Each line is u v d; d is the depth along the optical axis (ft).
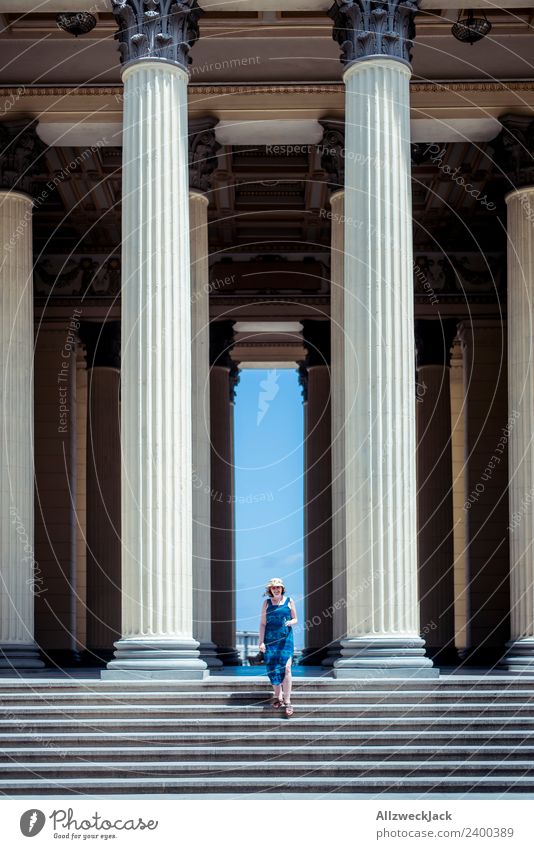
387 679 69.92
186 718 65.46
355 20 79.00
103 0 85.20
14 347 93.09
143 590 73.61
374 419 74.84
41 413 133.39
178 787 59.21
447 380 133.80
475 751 62.03
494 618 130.93
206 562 94.94
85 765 60.64
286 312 137.49
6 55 97.91
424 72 97.50
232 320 137.59
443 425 133.28
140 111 77.87
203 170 99.14
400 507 74.38
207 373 97.66
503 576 131.23
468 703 67.21
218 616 139.95
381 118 77.77
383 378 75.15
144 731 64.44
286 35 98.68
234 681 69.77
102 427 134.62
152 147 77.30
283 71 98.43
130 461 74.95
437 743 63.36
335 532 99.04
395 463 74.64
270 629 66.59
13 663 89.51
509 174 96.68
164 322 75.77
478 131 99.45
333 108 98.58
